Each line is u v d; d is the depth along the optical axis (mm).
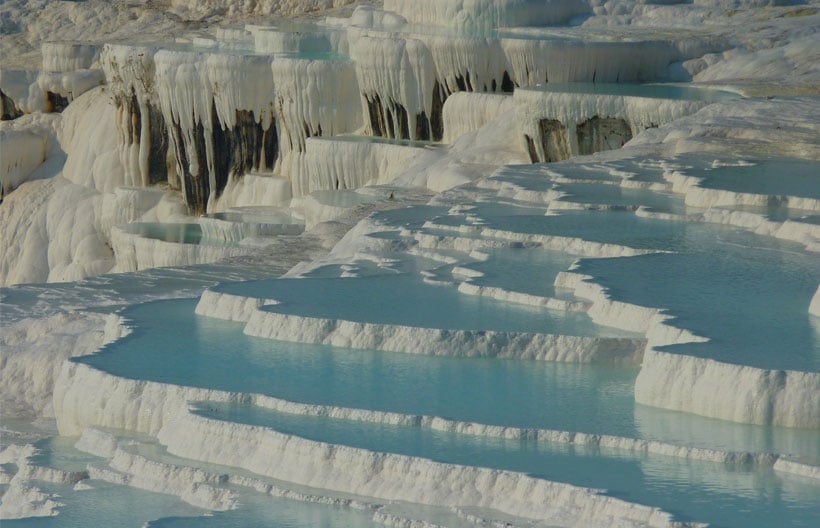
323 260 45500
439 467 26969
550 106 61562
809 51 68125
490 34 73375
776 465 26828
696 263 38312
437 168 64250
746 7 75500
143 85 85188
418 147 69250
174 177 85062
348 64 76062
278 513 27016
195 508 28344
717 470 26672
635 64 68625
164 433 31203
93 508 28750
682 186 47469
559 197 47250
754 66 67562
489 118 68000
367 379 32219
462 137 67625
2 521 28328
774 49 68750
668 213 44344
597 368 32969
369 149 71125
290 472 28469
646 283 36250
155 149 86438
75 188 89562
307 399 30828
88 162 89688
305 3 97625
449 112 70250
